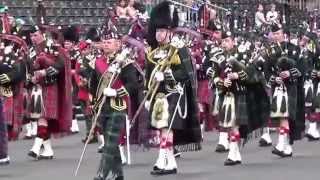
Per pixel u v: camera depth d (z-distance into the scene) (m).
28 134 38.97
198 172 27.50
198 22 53.50
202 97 38.94
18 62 28.48
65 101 31.67
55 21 60.34
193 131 27.27
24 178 26.50
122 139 25.27
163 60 26.55
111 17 44.59
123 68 24.03
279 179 25.84
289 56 31.22
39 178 26.47
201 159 31.12
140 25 33.12
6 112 29.16
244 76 28.73
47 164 29.91
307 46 37.41
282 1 71.25
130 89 23.97
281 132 31.36
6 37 29.16
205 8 54.00
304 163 29.73
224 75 29.00
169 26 26.80
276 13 60.88
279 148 31.41
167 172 27.00
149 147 29.39
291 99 31.06
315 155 32.19
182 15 54.00
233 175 26.77
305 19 59.28
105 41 24.41
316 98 37.88
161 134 26.92
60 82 31.58
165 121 26.56
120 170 23.75
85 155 32.66
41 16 35.53
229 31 30.77
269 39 31.91
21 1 60.38
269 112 30.52
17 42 29.47
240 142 32.22
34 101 30.91
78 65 39.09
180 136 27.58
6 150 26.48
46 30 32.03
